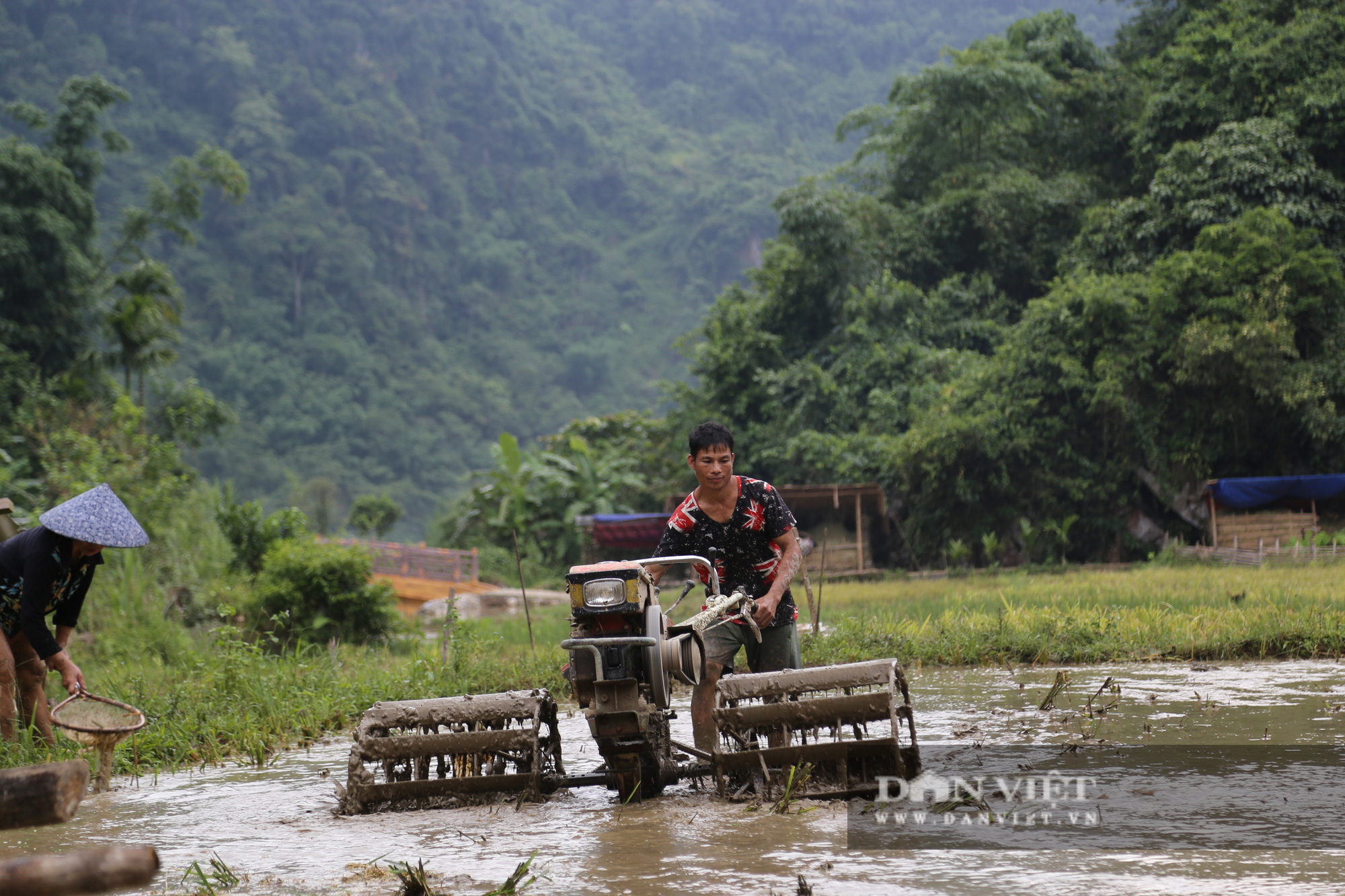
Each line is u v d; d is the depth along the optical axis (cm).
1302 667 733
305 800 435
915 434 2558
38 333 3030
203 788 471
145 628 1185
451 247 15162
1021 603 1177
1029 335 2541
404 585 2834
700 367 3341
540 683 768
